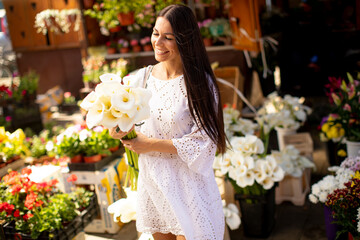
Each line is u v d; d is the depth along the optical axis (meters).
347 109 3.63
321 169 4.37
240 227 3.48
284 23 6.43
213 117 1.93
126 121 1.72
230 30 5.37
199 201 2.00
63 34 8.49
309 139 4.08
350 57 6.96
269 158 3.18
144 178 2.09
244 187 3.18
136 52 6.22
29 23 8.62
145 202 2.13
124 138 1.93
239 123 3.73
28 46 8.76
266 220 3.22
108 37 6.69
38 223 2.76
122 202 2.48
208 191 2.05
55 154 3.55
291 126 4.23
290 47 7.05
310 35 7.00
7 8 8.64
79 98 8.71
